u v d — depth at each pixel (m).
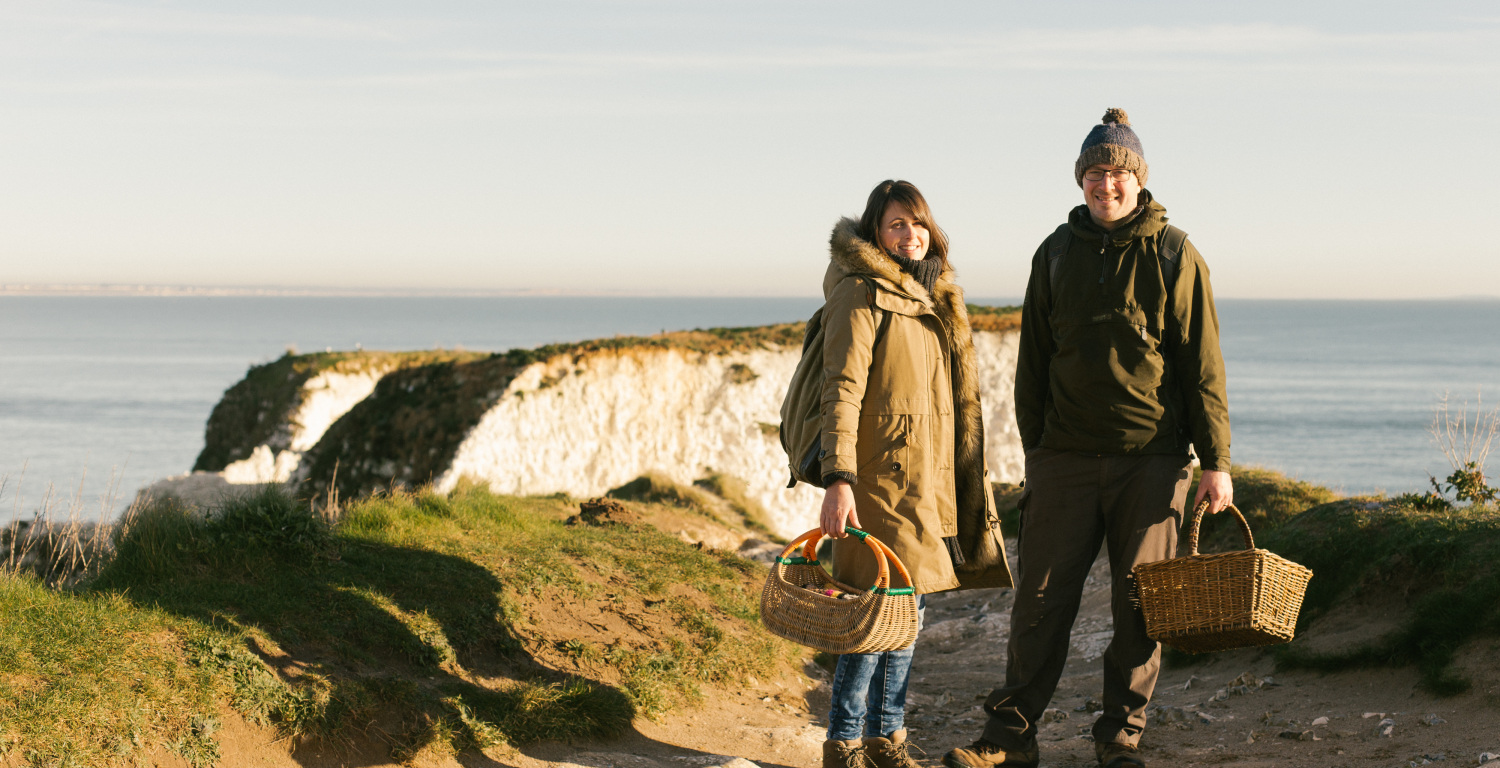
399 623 4.52
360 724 3.70
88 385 122.50
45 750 2.89
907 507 3.61
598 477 22.38
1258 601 3.33
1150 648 3.90
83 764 2.92
